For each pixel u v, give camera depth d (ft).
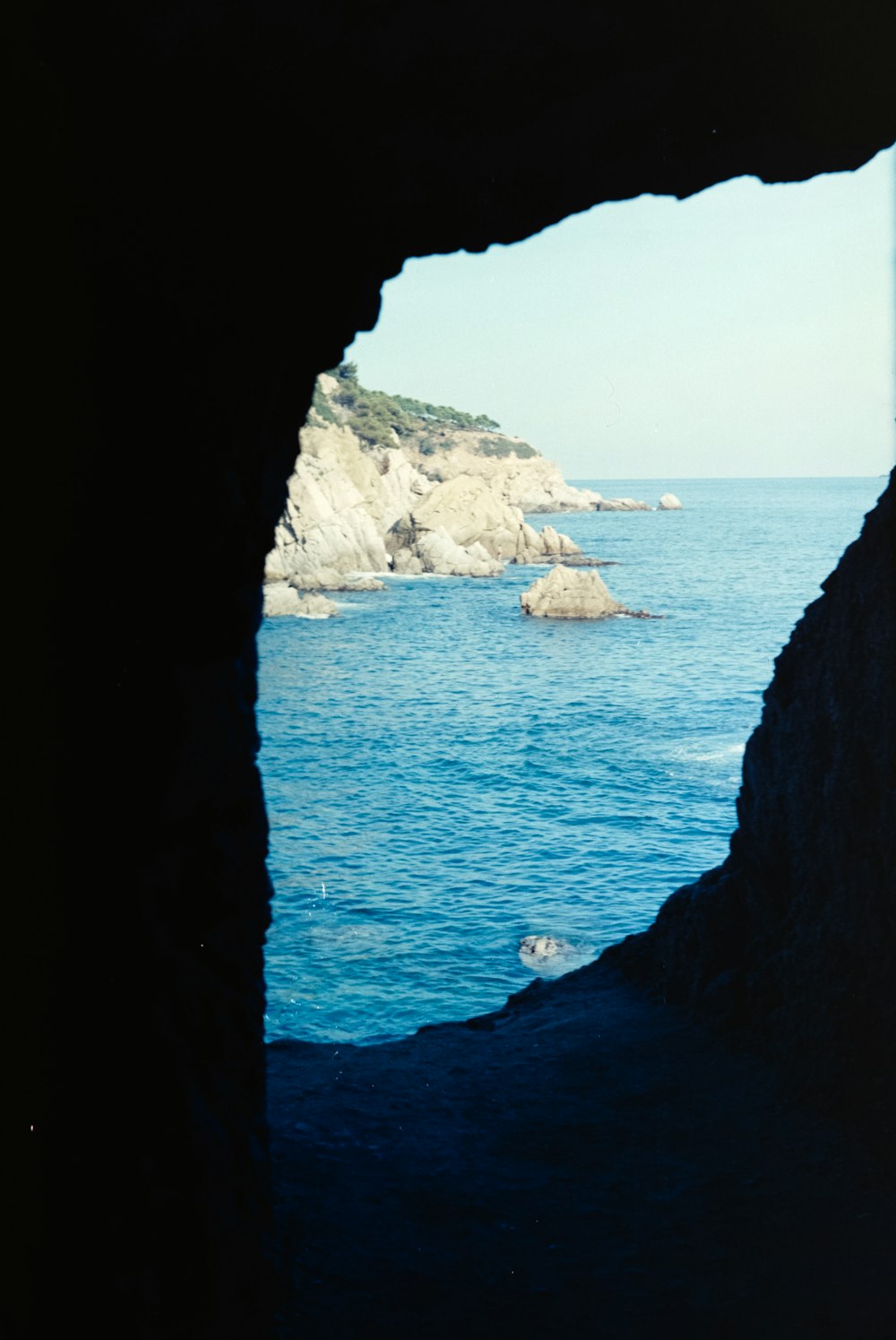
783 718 41.55
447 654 244.42
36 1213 14.51
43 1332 14.30
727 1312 25.31
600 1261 27.66
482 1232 29.17
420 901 95.71
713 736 164.86
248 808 26.78
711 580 387.14
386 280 29.68
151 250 18.45
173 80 18.31
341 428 414.82
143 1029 18.52
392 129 22.47
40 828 15.61
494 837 115.14
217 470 21.04
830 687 37.32
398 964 82.17
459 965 81.87
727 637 264.11
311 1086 40.50
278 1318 24.09
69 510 16.43
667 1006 46.29
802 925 38.45
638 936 56.13
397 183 24.52
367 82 20.84
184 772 20.81
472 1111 37.65
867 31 23.75
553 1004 50.57
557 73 22.82
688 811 124.26
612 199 29.32
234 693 25.46
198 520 20.66
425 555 389.39
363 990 77.71
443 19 20.21
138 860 18.92
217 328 20.95
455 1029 50.29
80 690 16.94
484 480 521.65
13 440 14.80
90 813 17.31
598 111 24.84
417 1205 30.66
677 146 27.25
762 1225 28.68
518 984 78.54
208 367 20.53
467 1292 26.32
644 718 178.60
